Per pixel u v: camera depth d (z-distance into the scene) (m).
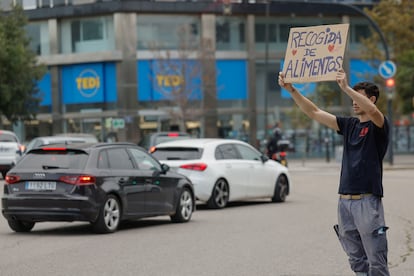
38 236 31.19
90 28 126.50
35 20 128.88
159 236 30.83
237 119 128.50
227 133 127.69
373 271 16.14
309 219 36.81
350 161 16.22
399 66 116.31
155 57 124.25
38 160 31.67
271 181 47.00
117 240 29.58
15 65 111.31
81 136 67.88
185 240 29.50
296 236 30.39
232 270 22.67
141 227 34.44
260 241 29.02
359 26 134.38
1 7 123.25
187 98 123.44
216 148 43.66
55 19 127.50
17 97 114.25
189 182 37.09
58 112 128.50
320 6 130.38
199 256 25.39
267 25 120.38
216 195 42.69
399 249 27.12
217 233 31.66
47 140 64.81
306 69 16.28
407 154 124.12
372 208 16.00
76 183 30.67
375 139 16.03
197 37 127.12
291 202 47.19
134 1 123.75
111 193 31.88
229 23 128.62
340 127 16.50
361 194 16.08
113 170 32.28
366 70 134.00
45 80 129.12
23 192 31.27
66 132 128.38
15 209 31.28
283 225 34.34
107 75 125.75
